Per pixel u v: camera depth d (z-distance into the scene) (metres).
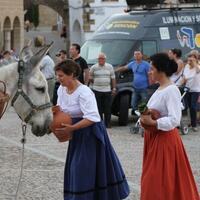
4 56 26.75
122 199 9.47
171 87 8.64
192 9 22.47
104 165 9.21
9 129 19.94
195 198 8.76
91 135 9.20
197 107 19.69
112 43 21.59
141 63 19.86
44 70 21.14
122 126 20.70
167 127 8.54
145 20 21.78
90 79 19.89
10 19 49.56
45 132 9.28
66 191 9.29
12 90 9.17
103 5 54.94
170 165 8.62
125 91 20.62
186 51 21.98
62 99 9.34
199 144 16.94
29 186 11.77
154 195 8.61
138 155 15.15
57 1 59.91
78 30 58.19
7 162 14.19
